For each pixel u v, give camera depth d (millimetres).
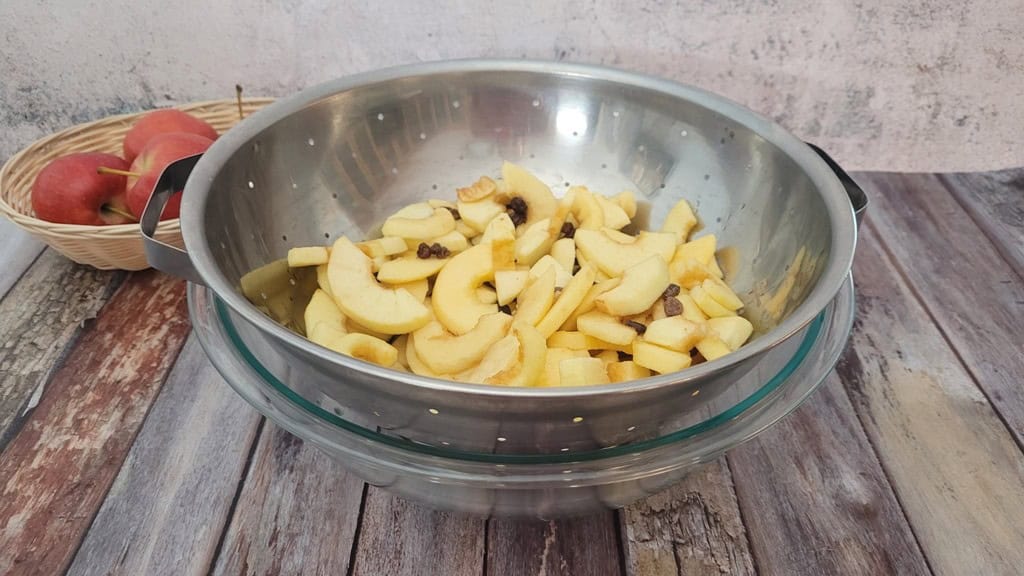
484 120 497
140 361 453
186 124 528
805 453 411
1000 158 669
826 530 371
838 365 468
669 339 358
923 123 646
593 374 331
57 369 445
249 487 382
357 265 413
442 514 374
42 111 622
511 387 242
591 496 321
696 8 579
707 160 460
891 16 583
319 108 440
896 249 573
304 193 446
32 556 344
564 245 454
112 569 341
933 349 482
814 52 603
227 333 335
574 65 477
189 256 296
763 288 413
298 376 341
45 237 462
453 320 400
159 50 592
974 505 385
